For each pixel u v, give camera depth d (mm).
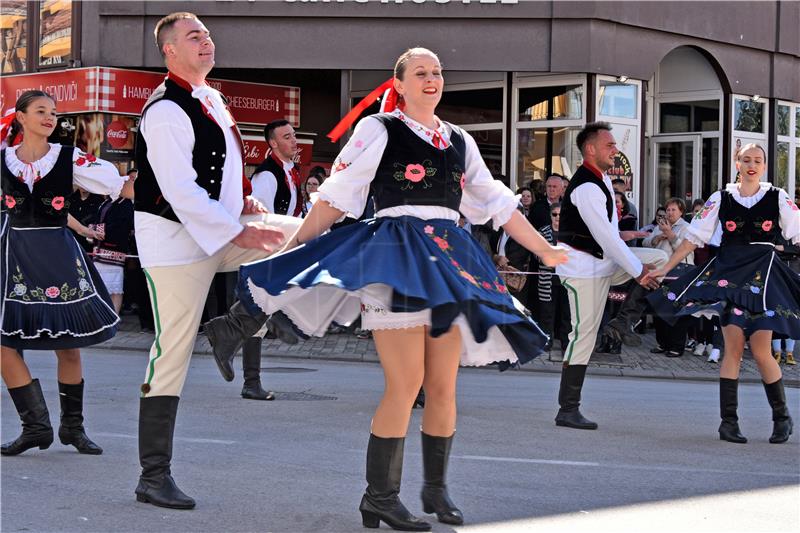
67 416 6004
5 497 4953
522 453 6461
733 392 7180
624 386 10234
